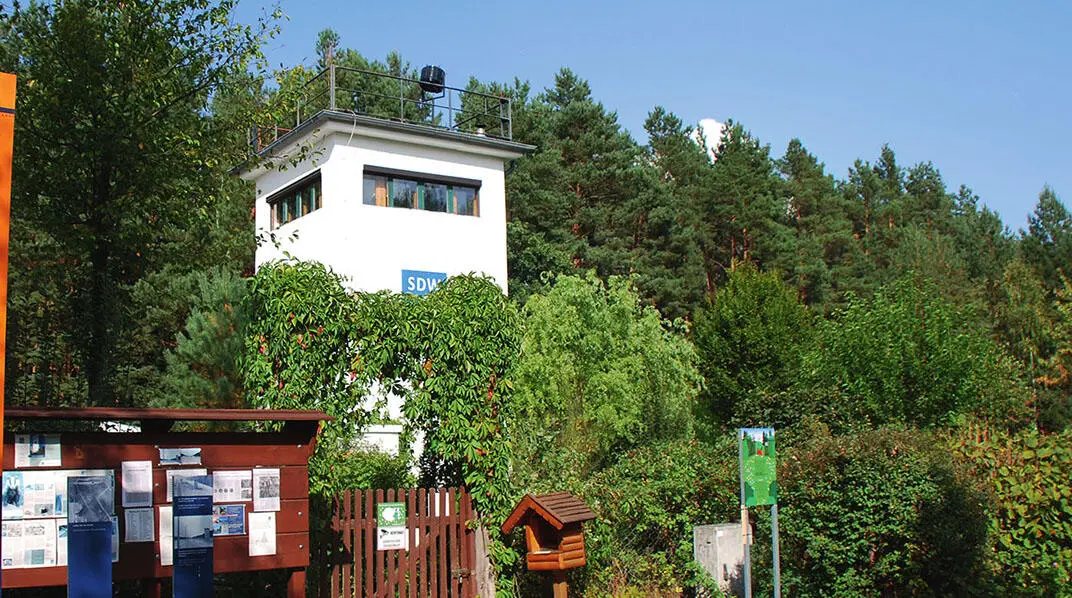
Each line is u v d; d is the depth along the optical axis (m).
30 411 6.70
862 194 61.66
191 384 16.38
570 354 17.91
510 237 33.78
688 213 45.31
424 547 9.61
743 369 30.38
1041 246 46.41
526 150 23.95
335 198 21.28
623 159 40.16
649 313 19.84
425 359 9.92
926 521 10.16
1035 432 11.64
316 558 9.04
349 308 9.49
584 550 10.19
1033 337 35.16
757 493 9.62
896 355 18.33
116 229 12.23
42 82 12.05
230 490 7.53
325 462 9.27
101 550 6.88
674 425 19.48
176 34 13.02
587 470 13.70
